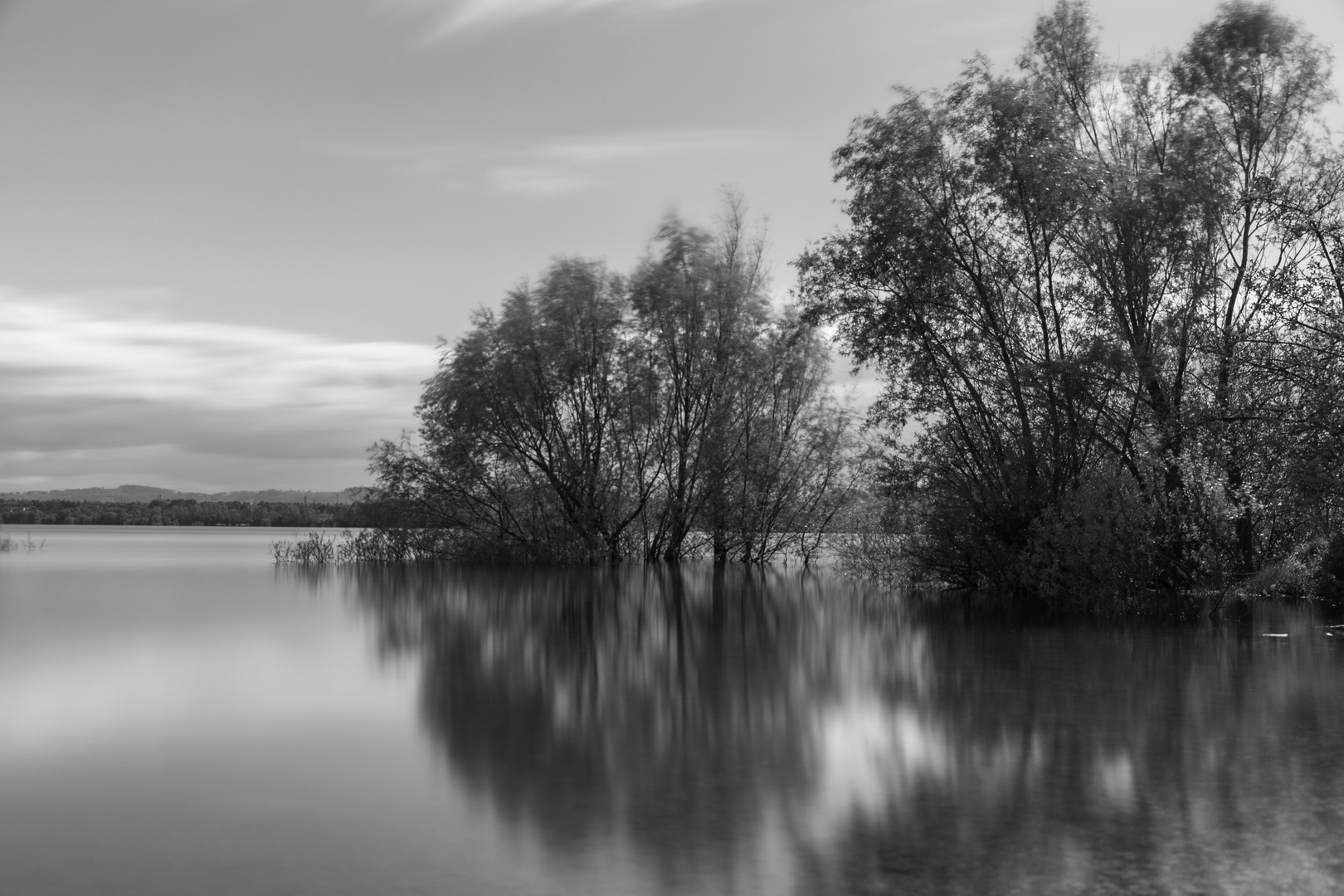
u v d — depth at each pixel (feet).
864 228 103.04
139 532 409.08
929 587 116.37
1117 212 94.58
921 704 48.78
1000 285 101.14
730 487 156.56
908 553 112.88
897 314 101.30
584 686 54.13
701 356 155.53
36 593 108.88
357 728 43.88
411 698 50.72
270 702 49.67
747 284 158.61
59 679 56.03
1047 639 73.26
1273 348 91.76
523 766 37.55
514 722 45.19
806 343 154.10
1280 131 101.71
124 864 27.37
